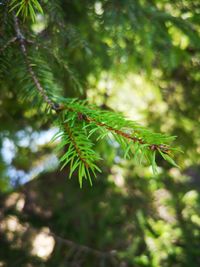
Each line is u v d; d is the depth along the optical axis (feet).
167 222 14.53
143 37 8.48
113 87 10.62
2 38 5.59
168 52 9.24
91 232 15.12
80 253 14.76
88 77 9.73
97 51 8.58
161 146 3.74
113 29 8.00
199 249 13.56
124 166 13.20
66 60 6.75
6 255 14.16
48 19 6.43
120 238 14.66
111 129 4.00
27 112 9.72
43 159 13.21
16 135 10.74
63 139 4.20
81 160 3.94
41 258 14.42
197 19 8.91
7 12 5.42
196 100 12.28
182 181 15.29
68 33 6.53
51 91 5.35
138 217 14.14
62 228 15.24
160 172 13.80
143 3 8.44
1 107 9.79
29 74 5.54
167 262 13.05
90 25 8.45
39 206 15.71
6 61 5.59
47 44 6.15
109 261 14.56
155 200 14.82
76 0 8.10
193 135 12.34
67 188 15.67
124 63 9.16
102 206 14.94
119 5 7.96
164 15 8.57
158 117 12.10
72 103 4.59
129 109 11.44
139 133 3.91
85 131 4.18
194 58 10.50
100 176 14.15
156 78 11.27
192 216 14.25
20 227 14.97
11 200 15.55
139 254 14.03
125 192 14.69
